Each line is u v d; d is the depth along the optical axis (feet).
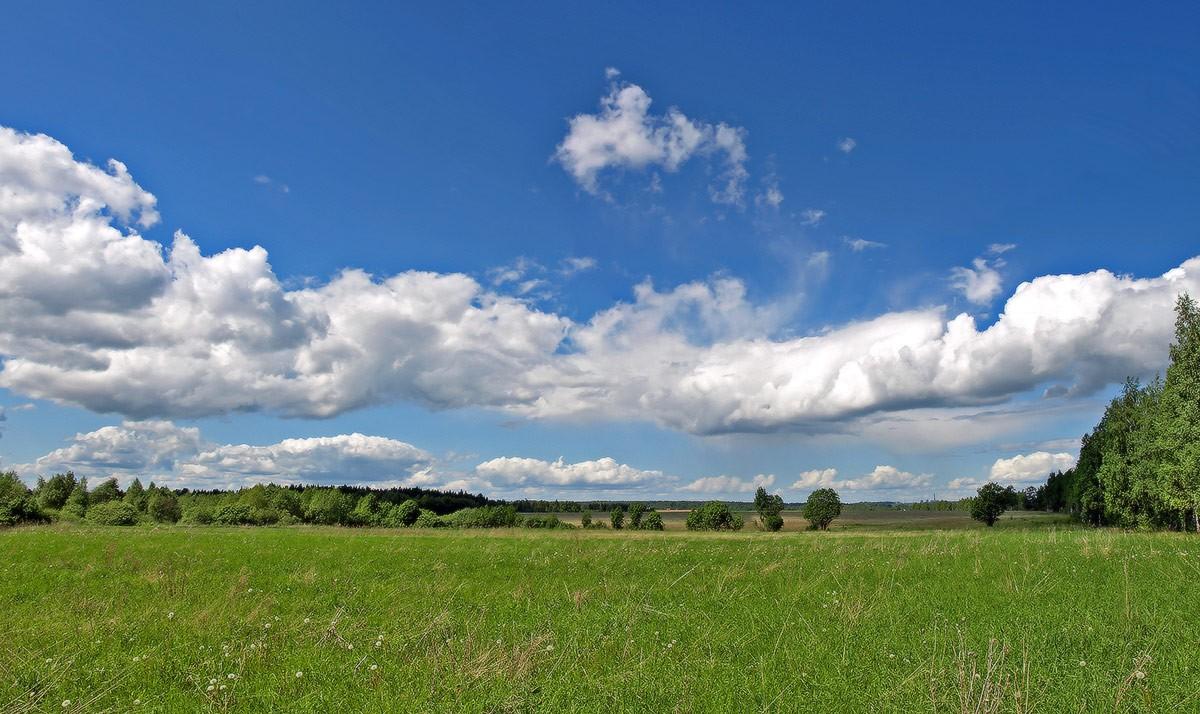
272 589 62.34
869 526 419.95
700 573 71.67
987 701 24.76
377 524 470.80
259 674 32.94
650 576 70.85
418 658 35.06
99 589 61.87
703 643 37.76
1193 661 29.60
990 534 125.39
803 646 36.19
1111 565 64.18
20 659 35.32
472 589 63.10
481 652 35.42
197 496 499.51
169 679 32.45
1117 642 33.58
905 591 53.67
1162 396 163.94
